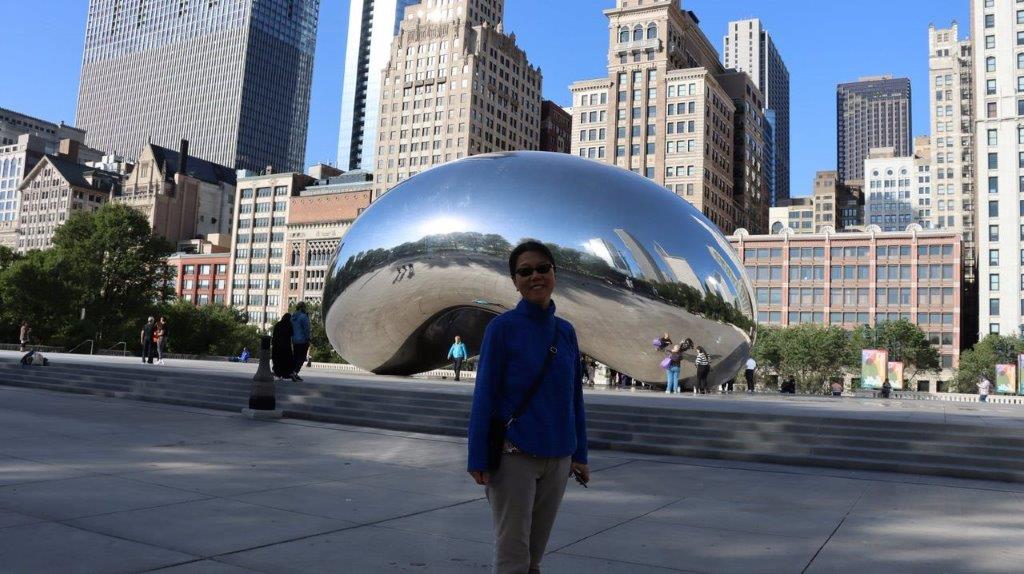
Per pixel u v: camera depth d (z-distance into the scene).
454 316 22.22
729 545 5.34
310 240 135.62
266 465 8.27
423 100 135.00
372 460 8.98
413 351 21.98
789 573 4.65
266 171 147.50
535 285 3.35
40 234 165.62
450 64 133.12
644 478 8.50
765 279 104.69
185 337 69.38
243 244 145.12
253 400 13.53
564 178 17.86
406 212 18.83
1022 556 5.23
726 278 18.00
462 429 11.95
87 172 169.25
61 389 18.39
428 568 4.50
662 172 108.94
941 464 9.52
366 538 5.18
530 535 3.33
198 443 9.84
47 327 60.25
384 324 20.23
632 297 17.16
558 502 3.35
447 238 17.97
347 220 132.88
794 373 85.00
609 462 9.80
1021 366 58.81
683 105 109.44
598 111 115.50
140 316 65.12
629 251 17.11
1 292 60.38
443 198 18.42
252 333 91.12
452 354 22.17
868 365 55.84
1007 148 96.94
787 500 7.30
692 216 18.34
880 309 98.75
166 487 6.75
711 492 7.66
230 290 144.62
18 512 5.55
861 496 7.66
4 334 60.78
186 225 163.50
